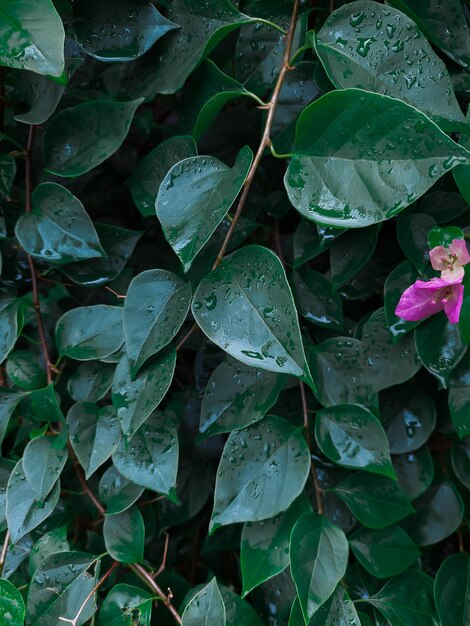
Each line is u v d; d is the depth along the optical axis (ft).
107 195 2.12
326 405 1.75
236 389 1.74
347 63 1.62
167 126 2.13
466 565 1.81
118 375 1.70
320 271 1.94
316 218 1.54
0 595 1.67
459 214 1.76
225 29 1.66
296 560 1.64
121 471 1.71
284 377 1.72
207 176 1.65
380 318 1.77
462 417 1.72
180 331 1.90
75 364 2.06
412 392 1.85
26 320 2.11
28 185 1.83
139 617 1.69
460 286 1.55
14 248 1.90
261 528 1.72
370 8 1.63
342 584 1.73
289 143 1.80
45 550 1.78
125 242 1.86
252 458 1.69
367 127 1.52
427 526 1.86
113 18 1.75
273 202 1.91
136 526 1.78
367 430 1.71
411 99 1.60
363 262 1.74
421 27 1.68
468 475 1.84
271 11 1.79
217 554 2.17
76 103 1.90
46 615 1.70
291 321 1.54
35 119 1.74
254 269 1.60
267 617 1.84
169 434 1.73
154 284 1.68
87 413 1.79
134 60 1.80
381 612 1.78
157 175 1.81
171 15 1.77
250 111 1.90
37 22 1.53
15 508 1.74
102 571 1.85
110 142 1.74
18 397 1.82
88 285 1.87
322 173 1.56
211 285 1.62
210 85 1.76
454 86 1.73
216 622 1.62
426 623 1.76
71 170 1.75
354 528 1.86
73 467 1.90
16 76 1.82
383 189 1.52
